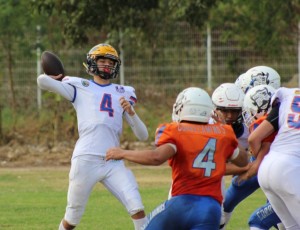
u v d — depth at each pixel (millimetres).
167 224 17281
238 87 22875
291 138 18750
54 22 51844
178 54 53656
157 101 53125
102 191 35969
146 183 37688
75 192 22469
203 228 17016
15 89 53469
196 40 53688
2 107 53125
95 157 22328
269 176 18672
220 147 17625
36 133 51531
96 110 22547
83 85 22812
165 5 48781
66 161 45625
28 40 52875
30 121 52500
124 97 23078
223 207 23750
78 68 52469
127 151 17328
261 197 34156
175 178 17516
